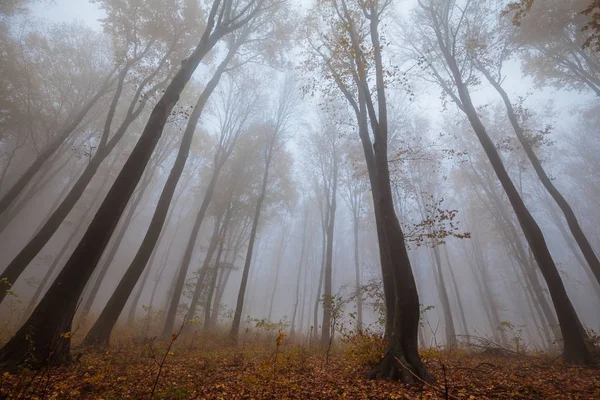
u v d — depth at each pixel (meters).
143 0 13.55
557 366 7.68
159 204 10.91
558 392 4.84
